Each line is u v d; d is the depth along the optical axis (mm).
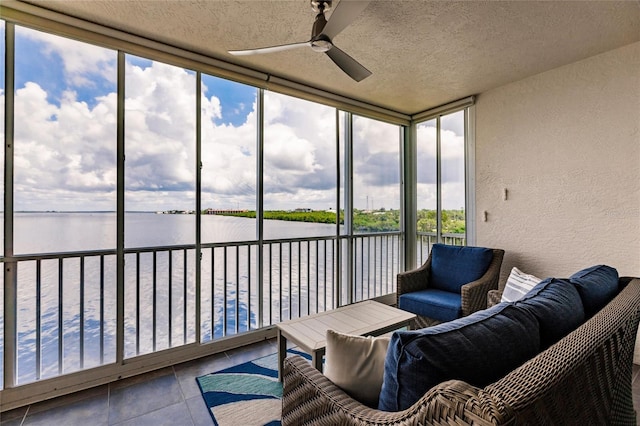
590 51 2416
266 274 3018
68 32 1995
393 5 1861
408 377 790
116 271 2225
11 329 1894
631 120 2316
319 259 3412
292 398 1240
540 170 2818
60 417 1771
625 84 2340
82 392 2018
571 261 2623
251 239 2857
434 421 624
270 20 2031
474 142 3357
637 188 2289
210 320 2668
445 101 3545
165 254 2457
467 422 558
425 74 2842
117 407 1854
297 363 1271
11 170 1900
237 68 2621
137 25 2094
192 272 2561
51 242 2021
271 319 3023
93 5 1886
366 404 1045
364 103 3566
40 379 1958
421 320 2744
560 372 709
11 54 1894
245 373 2229
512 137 3016
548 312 1073
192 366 2352
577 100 2584
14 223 1913
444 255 3152
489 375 786
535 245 2852
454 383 650
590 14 1940
